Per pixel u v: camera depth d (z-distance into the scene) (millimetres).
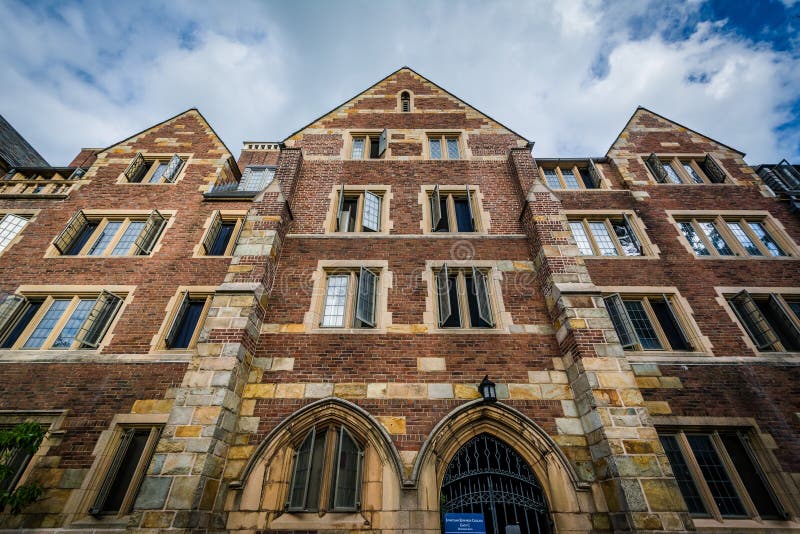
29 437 6191
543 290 8461
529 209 9484
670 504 5207
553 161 12688
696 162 12719
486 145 12242
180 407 6016
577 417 6715
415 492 5914
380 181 11078
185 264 9805
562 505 5895
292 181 10461
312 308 8211
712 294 9297
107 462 6852
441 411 6809
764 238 10797
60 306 9125
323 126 12719
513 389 7078
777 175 12531
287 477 6238
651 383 7859
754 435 7289
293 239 9484
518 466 6551
